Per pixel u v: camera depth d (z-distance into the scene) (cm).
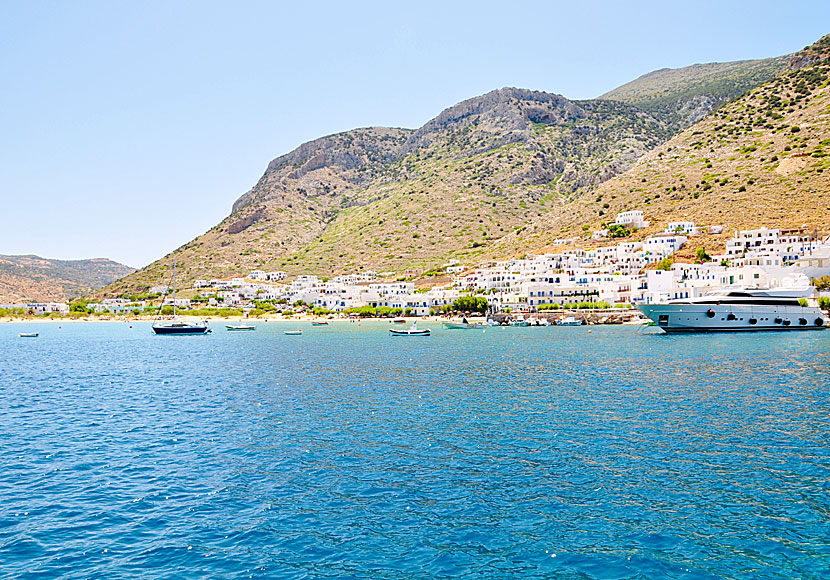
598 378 7925
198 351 13875
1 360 12550
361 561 2873
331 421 5609
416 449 4612
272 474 4062
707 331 14600
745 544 2988
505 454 4447
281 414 5972
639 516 3316
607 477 3916
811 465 4078
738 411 5681
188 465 4275
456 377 8331
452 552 2952
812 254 19850
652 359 9806
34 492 3750
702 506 3431
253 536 3130
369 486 3816
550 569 2788
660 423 5278
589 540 3055
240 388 7738
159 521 3312
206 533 3167
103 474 4088
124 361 11925
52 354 13962
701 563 2820
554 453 4450
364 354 11975
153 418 5884
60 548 3006
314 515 3381
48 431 5353
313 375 8875
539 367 9231
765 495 3572
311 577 2734
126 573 2773
